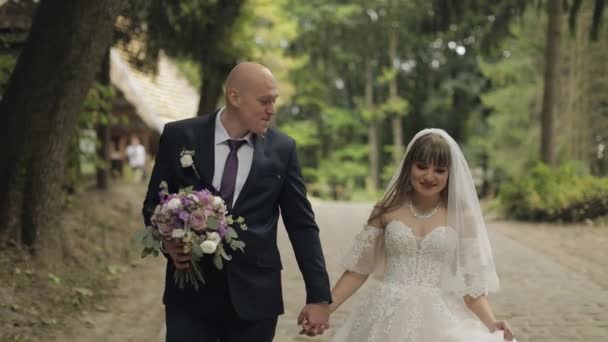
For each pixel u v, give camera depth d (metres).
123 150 20.64
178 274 2.87
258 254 2.98
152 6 11.38
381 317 3.52
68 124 7.04
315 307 3.06
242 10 13.41
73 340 5.46
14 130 6.87
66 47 6.69
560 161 20.02
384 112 36.31
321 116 38.44
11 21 10.62
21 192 6.90
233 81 2.97
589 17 18.97
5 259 6.68
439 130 3.58
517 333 5.87
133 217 11.02
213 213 2.77
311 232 3.13
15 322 5.59
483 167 33.41
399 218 3.61
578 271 8.65
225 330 3.04
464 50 33.78
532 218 14.05
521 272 8.52
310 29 33.19
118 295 7.01
